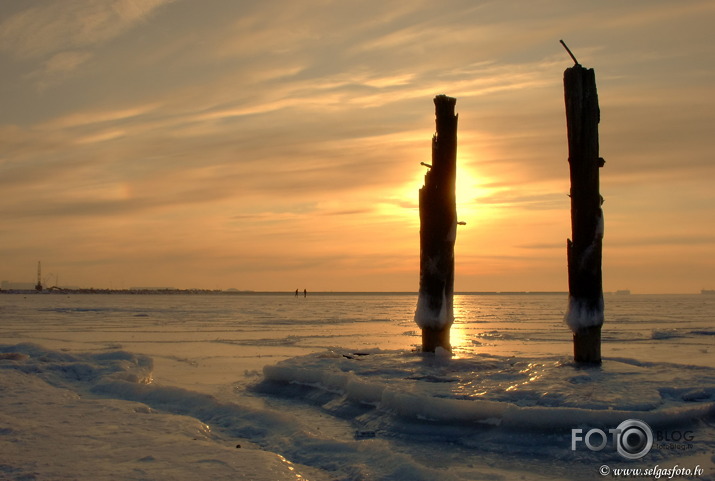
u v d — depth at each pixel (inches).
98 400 368.5
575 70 410.0
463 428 300.4
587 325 400.5
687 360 570.3
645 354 627.8
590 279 402.6
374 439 290.5
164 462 240.7
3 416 318.3
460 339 881.5
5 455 248.2
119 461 241.8
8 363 484.7
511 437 284.5
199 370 546.9
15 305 2455.7
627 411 282.8
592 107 408.5
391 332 1024.9
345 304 3063.5
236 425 323.0
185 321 1358.3
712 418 296.0
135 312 1830.7
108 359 530.6
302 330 1074.7
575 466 255.0
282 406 386.6
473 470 252.2
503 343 810.2
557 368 375.2
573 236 409.1
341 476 239.5
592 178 406.3
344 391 379.9
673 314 1750.7
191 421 312.8
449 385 347.9
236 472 228.8
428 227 474.9
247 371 532.7
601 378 341.7
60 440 272.7
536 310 2333.9
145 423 306.8
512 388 327.3
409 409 317.7
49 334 954.7
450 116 469.1
